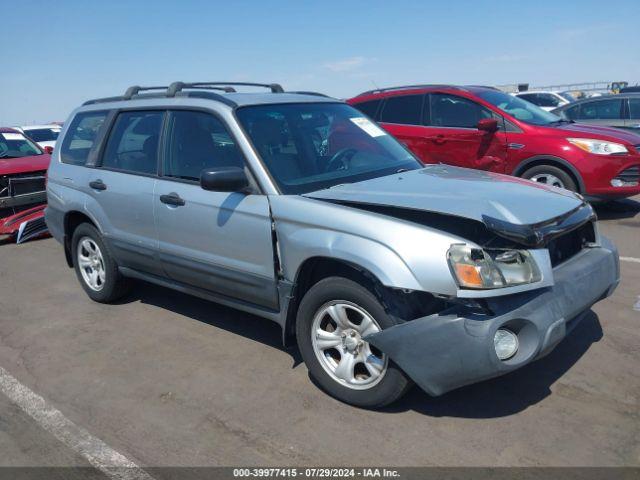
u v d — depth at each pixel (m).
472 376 3.01
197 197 4.14
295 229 3.55
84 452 3.22
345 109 4.84
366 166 4.26
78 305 5.57
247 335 4.67
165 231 4.45
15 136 9.30
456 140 8.43
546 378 3.71
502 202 3.35
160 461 3.11
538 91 20.34
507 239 3.12
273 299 3.82
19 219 8.14
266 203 3.73
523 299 3.07
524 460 2.95
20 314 5.43
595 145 7.52
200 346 4.50
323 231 3.42
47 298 5.85
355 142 4.48
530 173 7.98
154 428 3.42
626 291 5.14
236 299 4.18
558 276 3.32
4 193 8.04
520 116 8.20
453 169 4.41
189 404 3.66
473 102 8.35
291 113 4.38
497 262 3.04
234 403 3.64
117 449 3.24
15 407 3.73
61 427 3.47
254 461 3.07
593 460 2.93
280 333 4.68
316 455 3.09
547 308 3.09
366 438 3.20
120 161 4.96
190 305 5.39
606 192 7.56
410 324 3.07
